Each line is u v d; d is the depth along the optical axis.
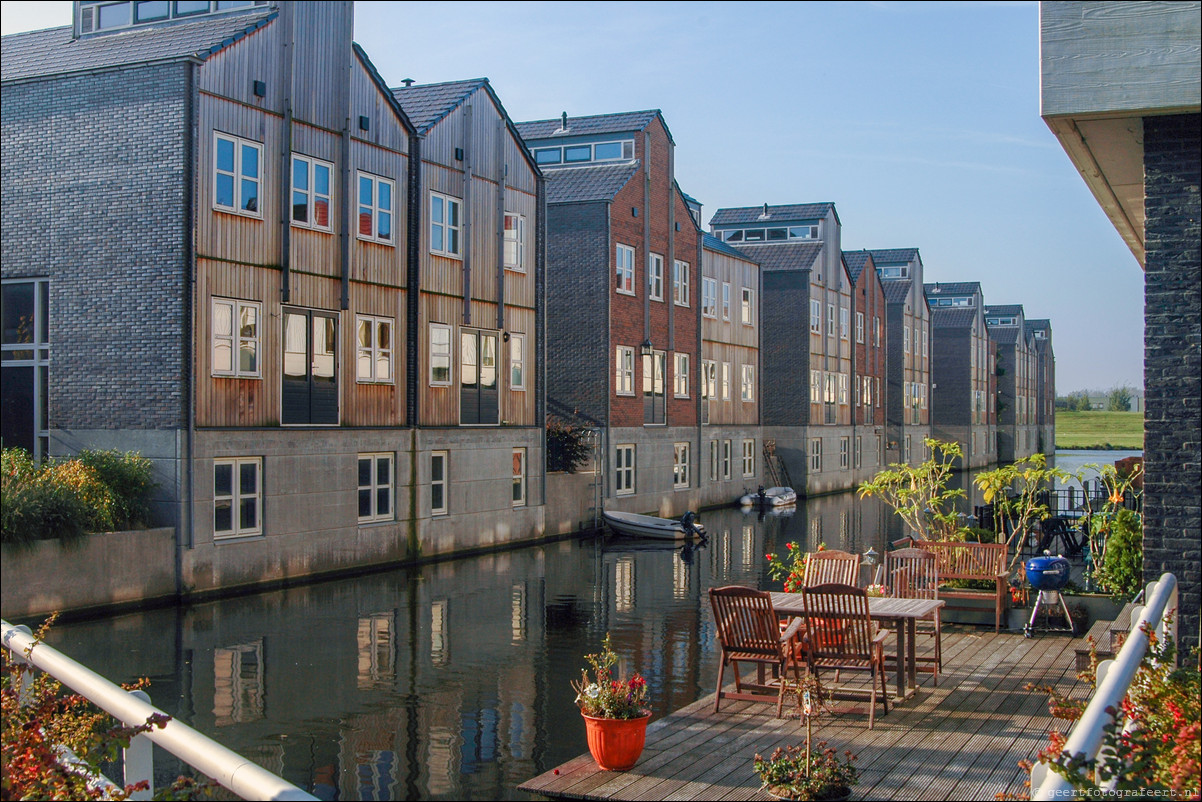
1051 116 7.65
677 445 38.38
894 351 62.75
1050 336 104.06
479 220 27.19
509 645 14.91
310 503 21.55
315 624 16.50
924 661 11.12
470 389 26.80
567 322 33.97
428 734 10.47
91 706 10.50
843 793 7.58
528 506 29.11
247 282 20.25
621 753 8.39
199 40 20.25
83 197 19.81
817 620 9.62
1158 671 6.22
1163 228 7.79
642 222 35.88
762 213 51.78
